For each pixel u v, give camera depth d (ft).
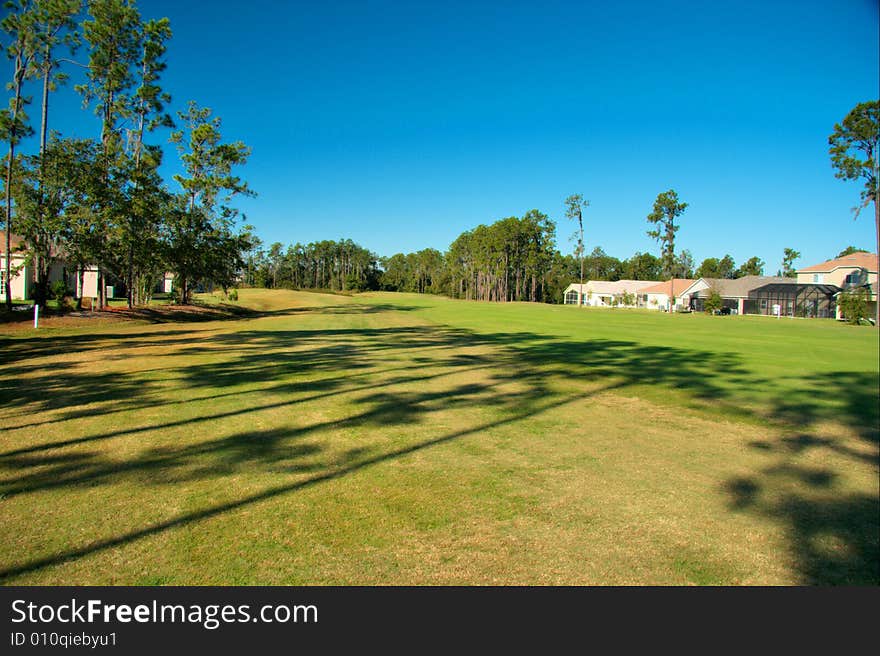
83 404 23.70
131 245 79.05
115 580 9.92
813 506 14.01
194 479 14.87
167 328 67.87
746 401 27.81
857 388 32.01
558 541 11.77
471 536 11.88
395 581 10.12
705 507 13.84
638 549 11.51
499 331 73.46
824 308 168.35
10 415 21.58
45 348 44.37
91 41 79.05
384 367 36.96
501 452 18.10
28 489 13.92
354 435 19.66
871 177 131.64
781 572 10.75
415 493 14.25
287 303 162.50
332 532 11.90
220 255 106.22
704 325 96.89
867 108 131.03
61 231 69.00
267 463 16.34
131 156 83.10
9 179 66.08
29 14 65.77
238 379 30.83
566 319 106.32
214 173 107.34
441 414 23.38
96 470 15.39
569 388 30.53
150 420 21.07
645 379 34.27
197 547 11.11
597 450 18.63
